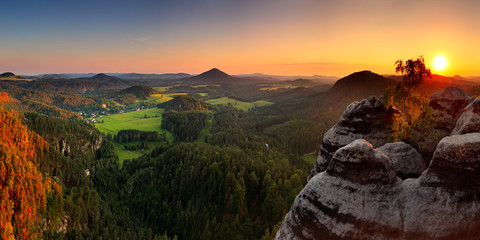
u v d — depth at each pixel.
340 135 44.09
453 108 38.03
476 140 22.78
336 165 27.44
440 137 35.59
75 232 120.62
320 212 26.75
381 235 23.62
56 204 122.12
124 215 137.25
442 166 23.66
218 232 102.88
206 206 123.25
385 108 42.19
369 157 25.52
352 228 24.64
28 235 105.00
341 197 26.03
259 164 141.12
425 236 22.66
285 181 112.00
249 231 99.75
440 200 23.25
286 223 30.53
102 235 119.12
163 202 134.00
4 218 101.31
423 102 38.06
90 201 138.38
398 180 25.75
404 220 23.39
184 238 112.94
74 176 174.50
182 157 176.88
